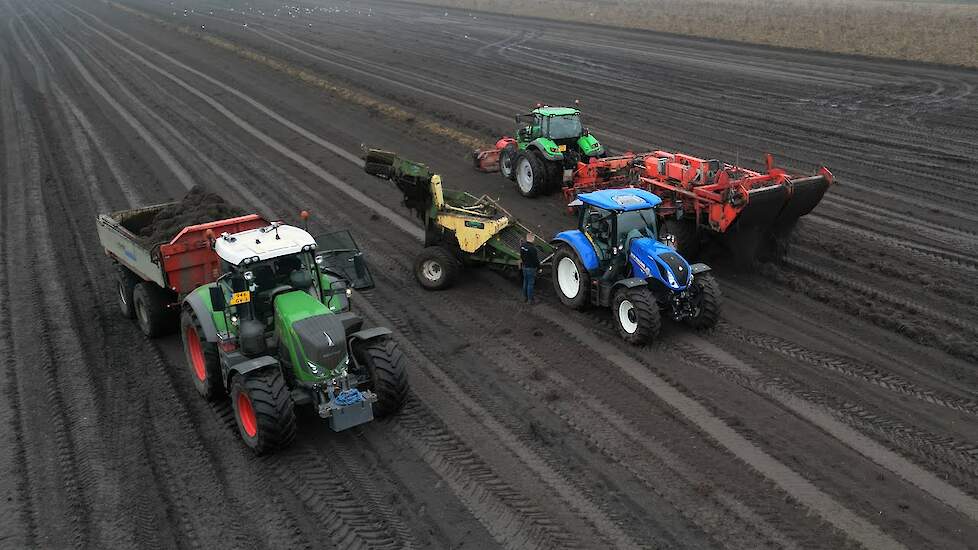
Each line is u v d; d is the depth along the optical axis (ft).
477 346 36.58
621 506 24.89
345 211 57.06
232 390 28.76
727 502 24.93
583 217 39.60
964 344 34.76
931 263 45.06
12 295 43.27
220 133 80.84
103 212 57.62
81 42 142.41
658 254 36.09
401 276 45.50
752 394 31.58
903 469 26.45
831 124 77.36
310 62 117.50
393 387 29.27
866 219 52.60
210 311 30.71
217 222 35.40
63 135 80.84
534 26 155.74
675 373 33.47
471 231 42.93
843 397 31.19
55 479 27.09
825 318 38.68
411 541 23.56
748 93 92.07
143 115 88.79
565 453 27.86
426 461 27.66
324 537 23.88
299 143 76.74
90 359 35.88
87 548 23.66
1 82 107.76
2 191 63.62
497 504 25.17
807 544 22.93
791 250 47.42
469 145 74.84
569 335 37.55
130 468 27.63
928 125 75.51
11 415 31.19
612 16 162.61
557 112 58.54
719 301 36.55
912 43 112.27
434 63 116.57
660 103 88.69
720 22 144.97
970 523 23.72
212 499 25.86
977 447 27.61
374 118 86.02
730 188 41.57
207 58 123.13
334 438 29.27
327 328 27.78
